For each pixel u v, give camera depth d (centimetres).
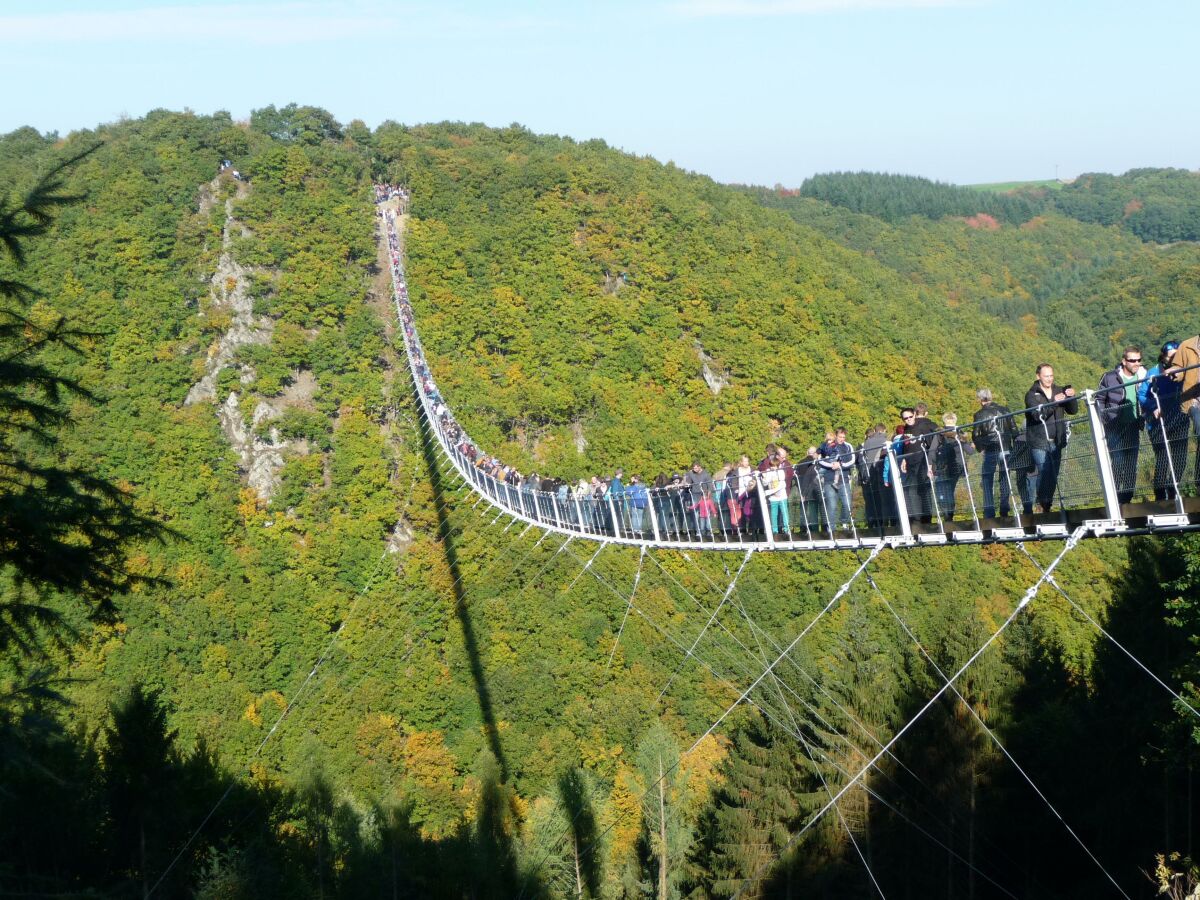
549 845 4634
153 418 11750
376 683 7119
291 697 7712
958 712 3731
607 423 12069
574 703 6366
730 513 2539
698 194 17888
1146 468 1213
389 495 10750
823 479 2080
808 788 4056
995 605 6350
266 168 16138
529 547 7300
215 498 10469
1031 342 15025
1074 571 6475
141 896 2869
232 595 8575
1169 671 3241
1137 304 15238
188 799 3547
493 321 14662
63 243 13762
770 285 14888
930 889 3484
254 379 12925
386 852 4353
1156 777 3194
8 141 16138
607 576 7075
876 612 6256
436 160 17712
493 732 6306
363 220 16312
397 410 12388
